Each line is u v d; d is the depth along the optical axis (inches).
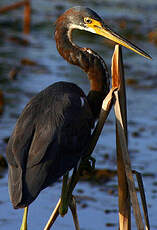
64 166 306.2
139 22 1114.1
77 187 472.4
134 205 300.5
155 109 665.0
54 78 764.6
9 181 294.2
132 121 622.2
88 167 323.3
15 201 282.4
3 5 1159.6
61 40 353.4
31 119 311.4
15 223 414.0
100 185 477.4
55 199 452.8
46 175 294.2
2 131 570.3
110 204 446.0
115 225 417.1
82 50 350.9
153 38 1007.6
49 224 307.1
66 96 322.7
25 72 786.8
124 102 300.5
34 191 287.1
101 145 554.9
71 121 313.9
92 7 1204.5
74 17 350.9
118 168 309.0
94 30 352.5
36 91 704.4
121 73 298.4
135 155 533.0
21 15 1135.0
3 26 1046.4
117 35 350.3
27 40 974.4
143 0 1301.7
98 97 351.9
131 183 299.4
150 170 502.0
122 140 298.8
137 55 922.1
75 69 820.6
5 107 638.5
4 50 900.0
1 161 495.8
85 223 418.9
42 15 1134.4
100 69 349.4
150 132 591.2
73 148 312.8
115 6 1230.3
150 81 776.3
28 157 296.7
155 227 419.5
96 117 356.5
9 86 716.7
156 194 464.4
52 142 302.4
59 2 1252.5
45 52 909.8
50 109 315.0
